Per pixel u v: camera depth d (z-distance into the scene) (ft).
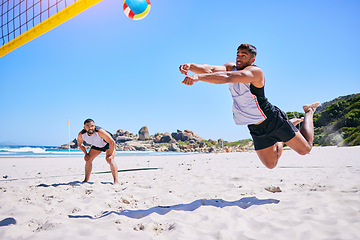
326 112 106.52
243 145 147.33
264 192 11.41
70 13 10.72
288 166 22.08
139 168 25.95
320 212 7.72
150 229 6.97
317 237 5.93
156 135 220.84
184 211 8.63
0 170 25.77
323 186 11.91
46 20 11.23
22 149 138.72
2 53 12.31
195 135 230.27
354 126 88.84
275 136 9.36
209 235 6.33
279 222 7.10
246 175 16.52
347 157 30.01
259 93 8.61
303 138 9.55
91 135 15.35
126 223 7.46
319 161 26.20
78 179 17.98
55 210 8.86
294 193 10.53
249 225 7.08
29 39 11.68
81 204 9.59
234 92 9.01
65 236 6.42
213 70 9.10
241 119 9.39
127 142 211.61
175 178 16.35
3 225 7.50
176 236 6.38
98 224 7.27
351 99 102.99
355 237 5.79
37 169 26.66
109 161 15.40
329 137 89.66
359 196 9.33
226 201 10.02
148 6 10.71
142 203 10.06
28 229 7.29
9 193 12.30
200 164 28.81
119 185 14.49
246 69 8.10
